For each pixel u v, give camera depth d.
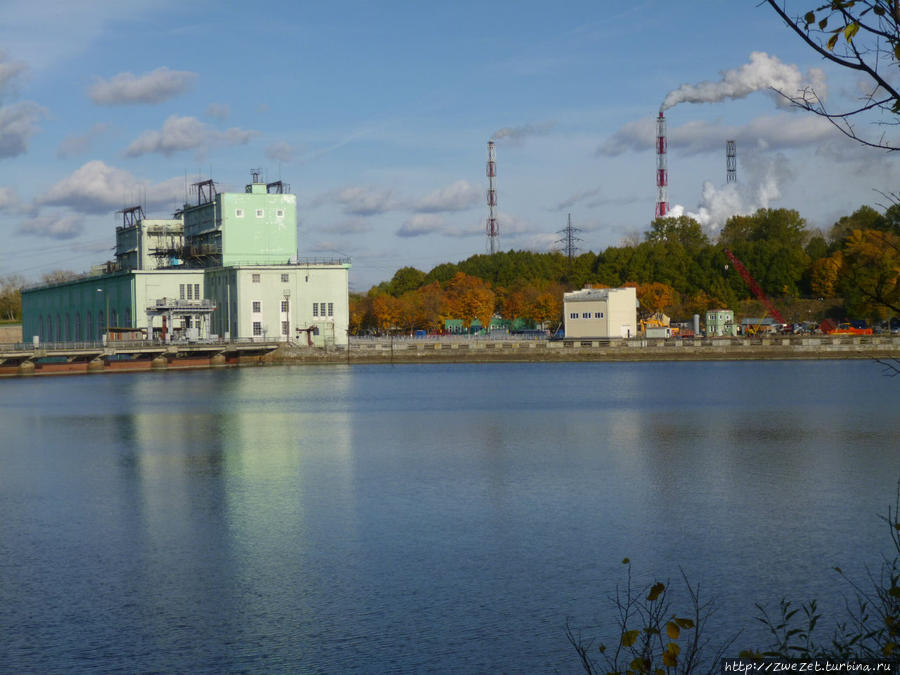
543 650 30.20
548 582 37.22
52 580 38.00
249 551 42.28
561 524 47.19
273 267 187.12
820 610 33.28
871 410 102.88
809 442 77.25
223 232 192.38
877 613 32.31
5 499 54.81
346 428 90.88
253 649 30.44
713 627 31.88
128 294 197.50
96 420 98.75
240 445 78.69
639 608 33.97
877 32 11.03
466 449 75.12
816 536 44.06
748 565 39.28
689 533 45.03
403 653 30.00
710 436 81.88
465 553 41.69
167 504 52.97
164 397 127.31
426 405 114.81
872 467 63.88
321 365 196.88
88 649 30.53
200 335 193.00
